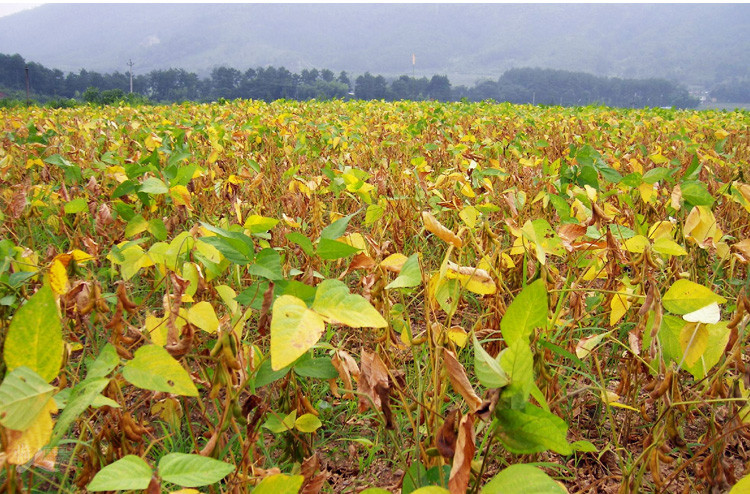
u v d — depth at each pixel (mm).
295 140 6613
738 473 1899
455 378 1104
